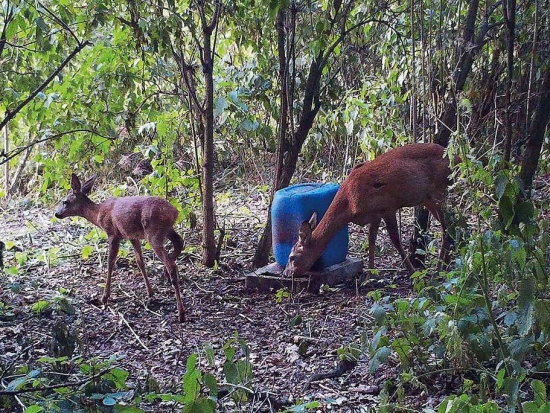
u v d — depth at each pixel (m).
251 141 10.51
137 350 5.56
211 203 7.41
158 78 8.58
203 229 7.46
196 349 5.50
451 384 4.38
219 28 9.88
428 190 6.49
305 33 6.96
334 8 7.06
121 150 10.53
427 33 7.80
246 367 3.74
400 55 8.43
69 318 6.18
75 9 8.16
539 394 3.47
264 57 8.16
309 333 5.62
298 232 6.78
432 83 7.10
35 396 3.60
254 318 6.14
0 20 7.16
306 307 6.29
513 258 4.13
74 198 6.68
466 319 4.20
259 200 10.40
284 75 7.14
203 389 4.45
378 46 9.58
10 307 6.34
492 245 4.20
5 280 7.20
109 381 3.74
